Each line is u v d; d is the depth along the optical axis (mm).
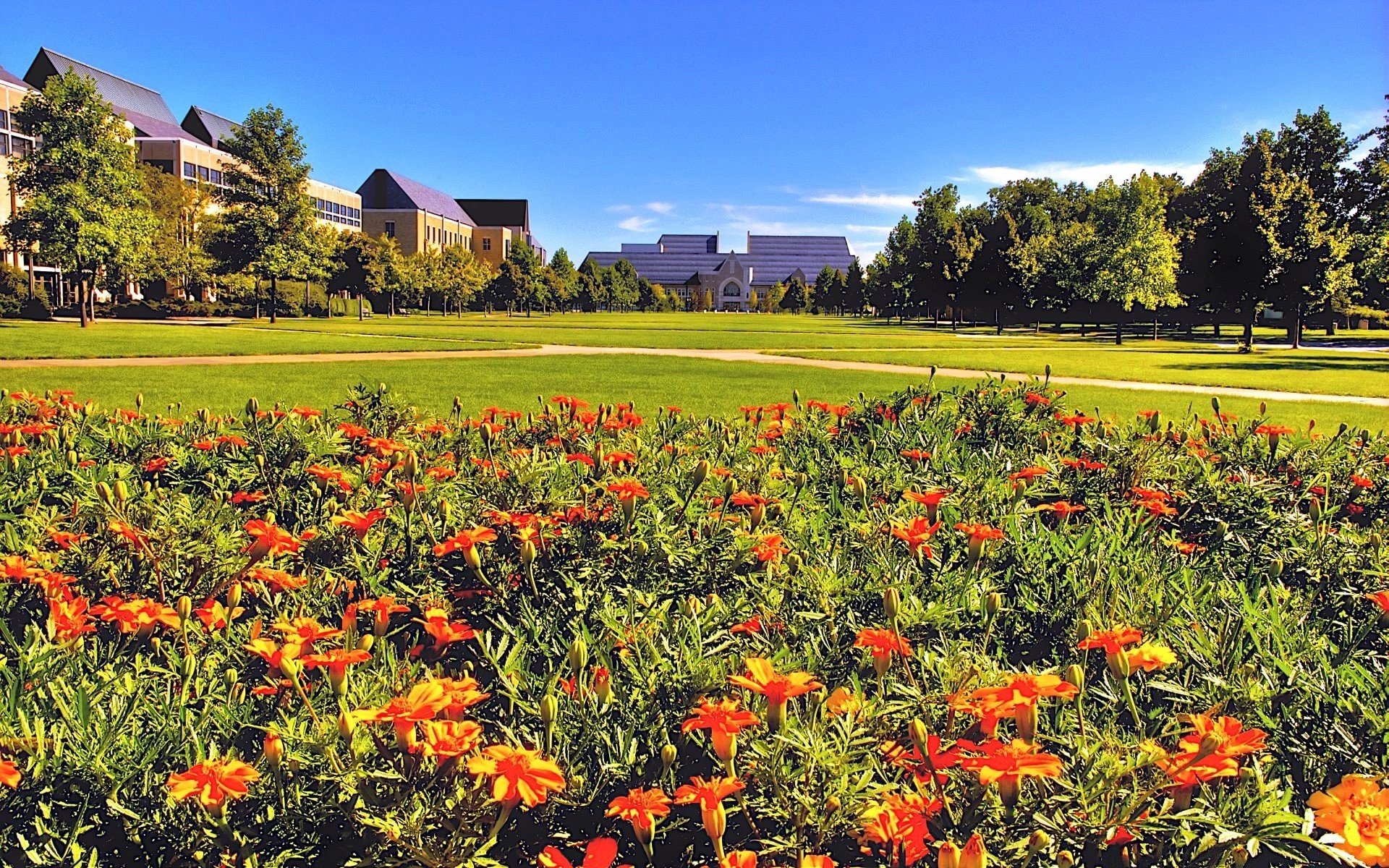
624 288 129750
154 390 13039
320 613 2166
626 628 1845
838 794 1321
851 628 1926
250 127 49031
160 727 1468
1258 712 1594
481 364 20156
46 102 36500
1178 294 42000
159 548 2193
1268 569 2516
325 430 3410
